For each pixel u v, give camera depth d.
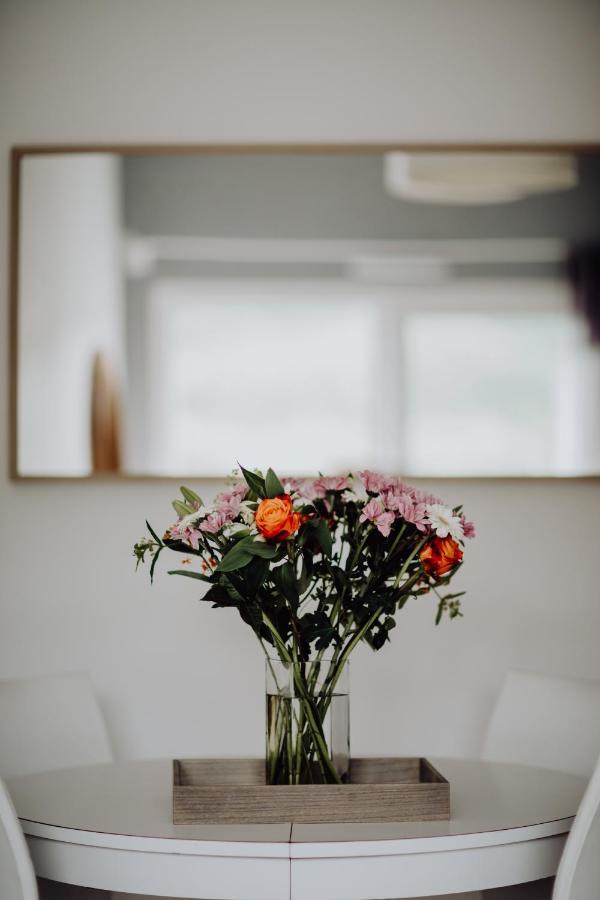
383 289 2.61
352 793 1.52
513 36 2.68
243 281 2.62
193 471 2.60
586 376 2.59
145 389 2.61
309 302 2.61
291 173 2.62
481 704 2.59
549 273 2.60
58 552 2.62
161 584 2.62
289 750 1.58
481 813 1.57
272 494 1.57
